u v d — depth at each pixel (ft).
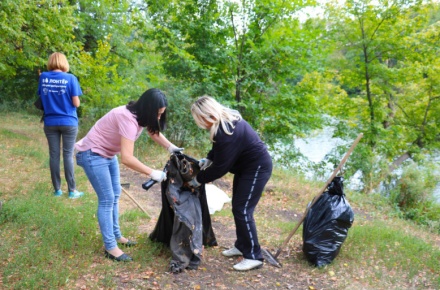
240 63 34.76
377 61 43.42
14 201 15.79
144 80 56.59
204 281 11.12
